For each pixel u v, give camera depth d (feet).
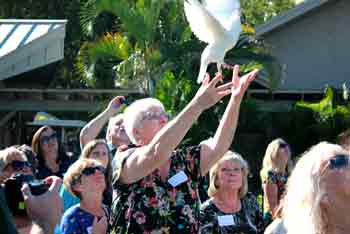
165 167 17.79
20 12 121.70
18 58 69.15
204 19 19.35
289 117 74.90
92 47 74.90
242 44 74.49
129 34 75.36
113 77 80.84
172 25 74.08
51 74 79.56
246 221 23.59
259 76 78.02
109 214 20.02
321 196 11.58
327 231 11.55
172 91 69.00
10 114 78.79
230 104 17.70
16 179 21.15
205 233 22.98
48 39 70.33
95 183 20.68
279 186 30.86
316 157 11.84
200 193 24.00
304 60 85.25
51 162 29.96
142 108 18.35
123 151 18.16
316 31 84.99
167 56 71.77
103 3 73.00
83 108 78.38
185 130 16.70
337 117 73.15
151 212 17.44
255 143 75.51
